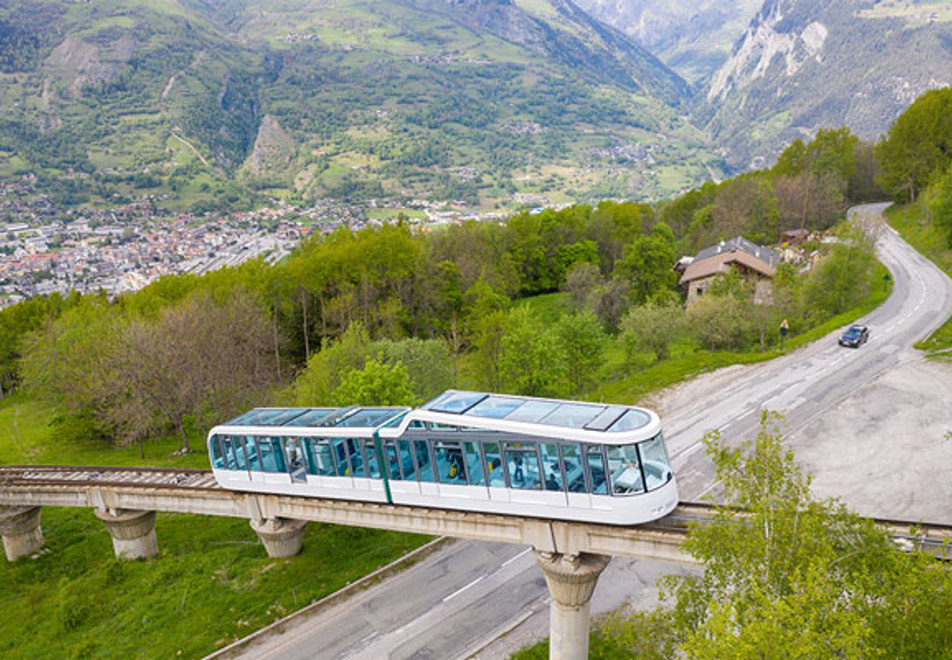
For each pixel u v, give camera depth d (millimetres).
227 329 72688
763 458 21297
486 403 30656
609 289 94688
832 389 54594
